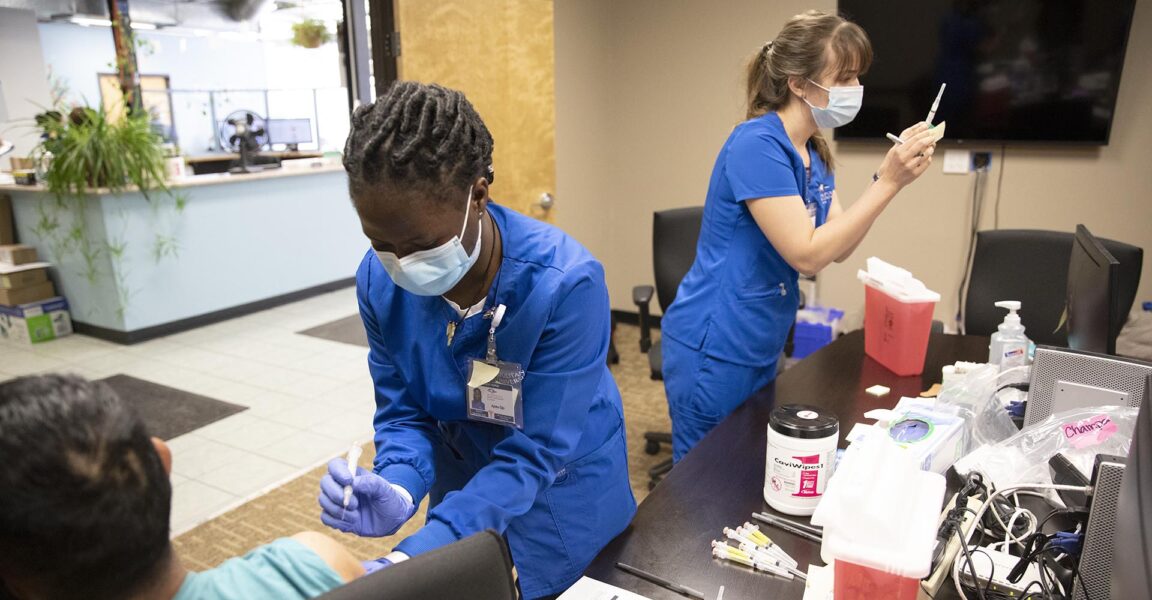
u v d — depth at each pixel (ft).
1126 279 6.93
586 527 3.67
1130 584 1.74
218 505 8.12
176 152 14.35
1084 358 3.87
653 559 3.32
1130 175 10.14
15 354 13.29
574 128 13.23
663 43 13.26
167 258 14.12
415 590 1.61
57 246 14.17
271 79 33.50
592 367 3.28
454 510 2.91
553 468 3.24
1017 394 4.67
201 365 12.64
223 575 1.90
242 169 15.69
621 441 3.88
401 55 10.29
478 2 9.48
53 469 1.53
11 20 22.07
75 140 12.78
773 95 5.24
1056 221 10.73
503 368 3.20
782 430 3.57
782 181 4.95
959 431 3.84
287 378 11.99
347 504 2.91
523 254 3.16
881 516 2.52
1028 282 7.58
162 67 30.89
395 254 2.83
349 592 1.53
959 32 10.52
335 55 30.27
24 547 1.58
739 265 5.34
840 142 11.90
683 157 13.62
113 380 11.89
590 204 14.05
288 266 16.67
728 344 5.44
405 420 3.68
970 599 2.96
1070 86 10.06
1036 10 10.00
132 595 1.72
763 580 3.16
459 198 2.71
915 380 5.47
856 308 12.57
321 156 20.68
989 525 3.34
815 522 2.77
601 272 3.32
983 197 11.12
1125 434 3.59
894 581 2.52
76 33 28.17
